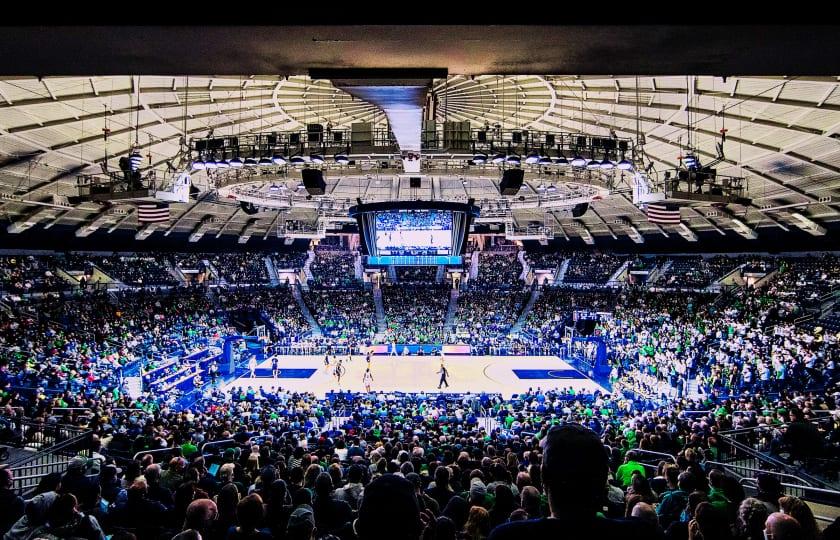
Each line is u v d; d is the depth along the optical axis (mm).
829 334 30297
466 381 33062
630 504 5535
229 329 44312
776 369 24188
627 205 45250
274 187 34688
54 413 16859
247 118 26469
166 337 36344
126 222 47000
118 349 30844
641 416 18312
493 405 22703
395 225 36781
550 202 38875
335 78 4590
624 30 3586
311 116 26344
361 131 20469
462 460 9820
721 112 22469
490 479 8453
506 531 1983
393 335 47094
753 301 41312
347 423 17406
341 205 48125
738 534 4184
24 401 17844
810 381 23312
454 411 20938
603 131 28391
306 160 21031
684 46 3867
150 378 27484
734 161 29234
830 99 19422
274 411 19500
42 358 26078
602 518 2025
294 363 38938
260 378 33719
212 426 15289
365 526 2254
